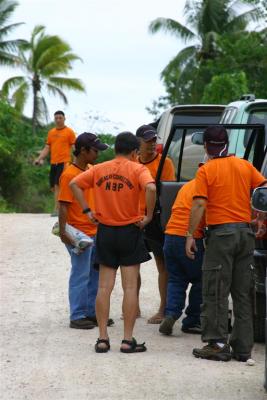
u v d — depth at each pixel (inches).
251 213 409.1
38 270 649.0
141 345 421.4
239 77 2148.1
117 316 504.4
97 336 453.7
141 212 475.2
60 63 3171.8
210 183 401.1
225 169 402.6
